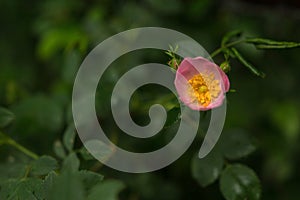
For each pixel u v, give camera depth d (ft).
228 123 2.70
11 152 2.27
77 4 2.82
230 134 2.20
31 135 2.42
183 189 2.65
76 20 2.81
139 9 2.59
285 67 2.81
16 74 3.00
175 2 2.59
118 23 2.56
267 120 2.81
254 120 2.77
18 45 3.09
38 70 3.05
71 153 2.08
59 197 1.70
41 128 2.42
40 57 3.02
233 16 2.72
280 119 2.78
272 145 2.81
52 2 2.84
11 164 2.19
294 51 2.78
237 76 2.77
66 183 1.70
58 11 2.82
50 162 2.07
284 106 2.79
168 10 2.58
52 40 2.78
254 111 2.77
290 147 2.81
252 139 2.20
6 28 3.10
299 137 2.81
